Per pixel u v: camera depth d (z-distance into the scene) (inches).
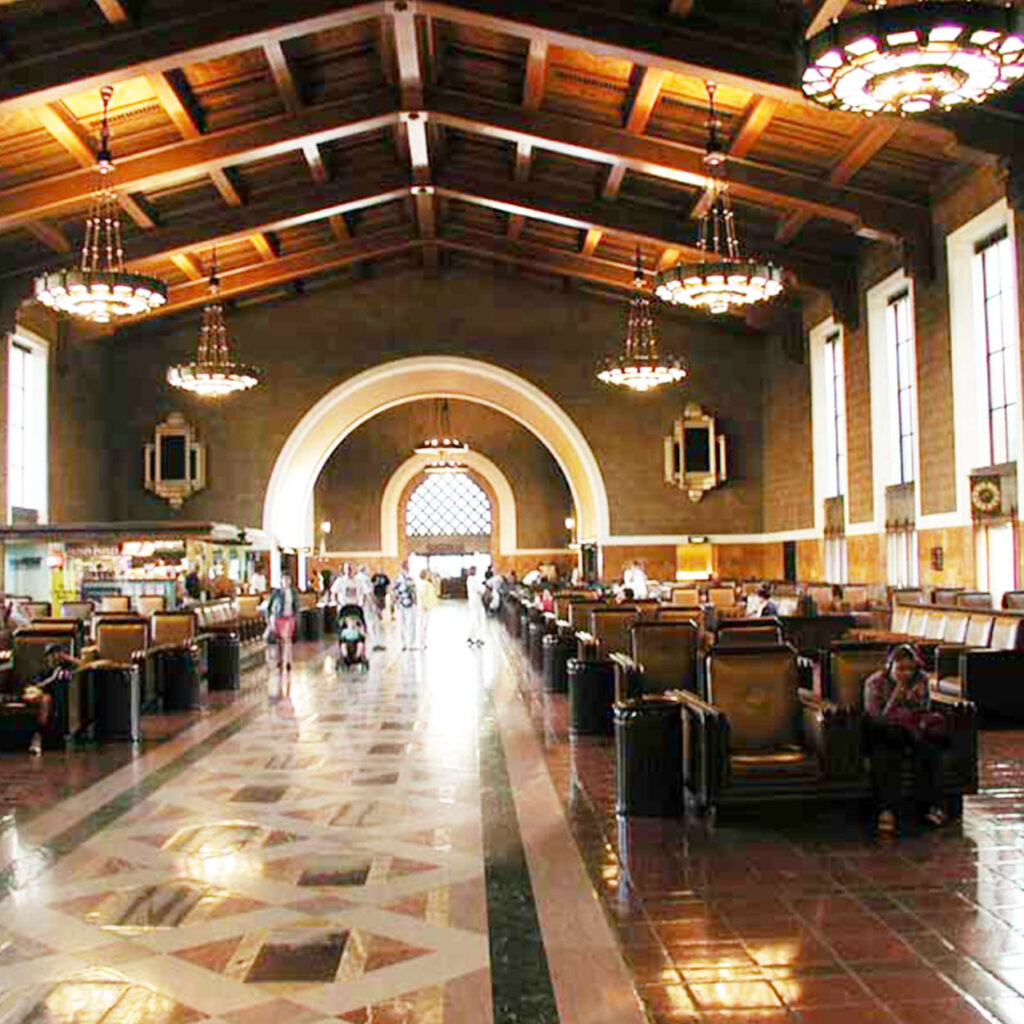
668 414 998.4
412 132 667.4
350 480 1464.1
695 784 259.0
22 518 776.9
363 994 160.6
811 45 309.7
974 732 253.3
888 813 245.6
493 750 363.3
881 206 624.7
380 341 995.3
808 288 773.3
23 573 744.3
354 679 585.0
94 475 932.6
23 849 244.1
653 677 334.0
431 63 601.0
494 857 232.8
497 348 999.0
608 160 635.5
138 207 685.9
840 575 802.2
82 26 473.7
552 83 594.9
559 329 1000.2
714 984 161.2
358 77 613.9
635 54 490.9
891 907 193.3
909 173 599.8
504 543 1478.8
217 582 829.2
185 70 544.4
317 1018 152.6
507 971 168.4
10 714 372.2
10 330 716.7
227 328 992.9
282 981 165.8
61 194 599.5
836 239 739.4
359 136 708.0
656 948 176.4
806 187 625.9
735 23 481.1
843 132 563.5
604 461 994.7
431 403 1454.2
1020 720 391.9
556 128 627.2
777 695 265.1
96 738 392.2
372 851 239.3
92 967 172.1
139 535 730.2
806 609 607.8
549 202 756.0
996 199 550.6
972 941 176.1
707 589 768.3
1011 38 291.6
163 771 335.3
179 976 168.1
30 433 808.3
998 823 252.4
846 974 163.6
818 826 252.5
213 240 742.5
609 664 390.9
